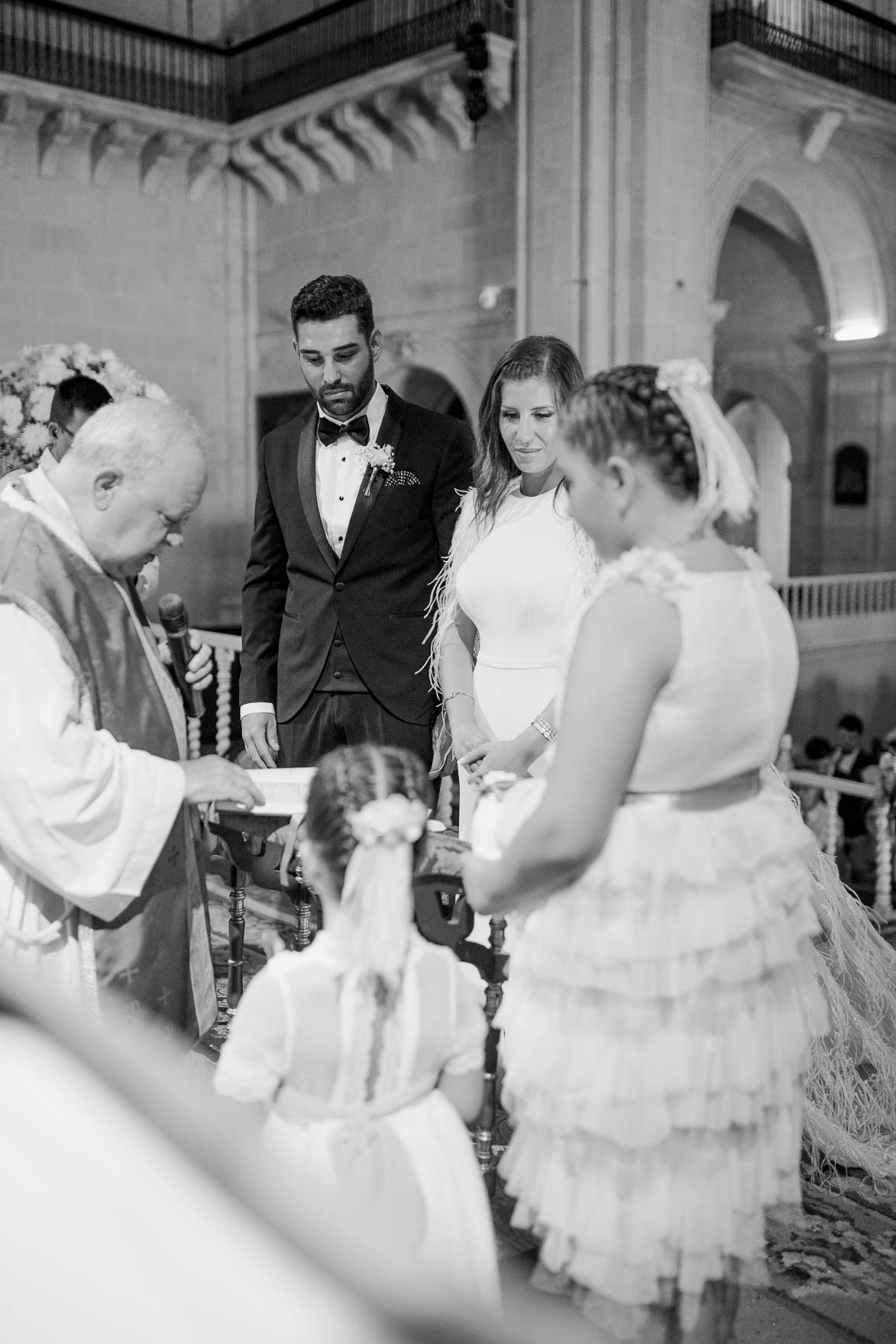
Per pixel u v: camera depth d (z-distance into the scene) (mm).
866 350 17203
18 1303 859
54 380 4418
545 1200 1665
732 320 19516
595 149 12281
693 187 12672
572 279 12461
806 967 1806
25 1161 975
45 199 14648
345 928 1622
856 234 16938
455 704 3031
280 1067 1628
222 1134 1041
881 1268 2449
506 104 13031
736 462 1632
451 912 2469
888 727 17125
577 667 1560
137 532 2064
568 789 1533
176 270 15820
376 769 1650
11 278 14461
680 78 12422
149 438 2002
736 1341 2195
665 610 1549
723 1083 1603
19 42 14211
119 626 2082
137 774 1966
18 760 1870
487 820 1899
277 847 2814
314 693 3436
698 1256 1616
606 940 1593
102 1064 1093
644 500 1642
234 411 16469
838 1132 2844
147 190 15414
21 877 2004
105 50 14938
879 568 17484
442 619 3145
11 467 4383
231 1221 925
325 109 14352
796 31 14797
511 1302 1859
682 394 1616
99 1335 838
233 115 15734
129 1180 964
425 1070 1684
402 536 3363
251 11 16375
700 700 1566
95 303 15148
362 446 3354
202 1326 840
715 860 1610
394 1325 841
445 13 13422
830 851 7004
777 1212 1926
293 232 15852
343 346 3195
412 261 14414
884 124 15633
